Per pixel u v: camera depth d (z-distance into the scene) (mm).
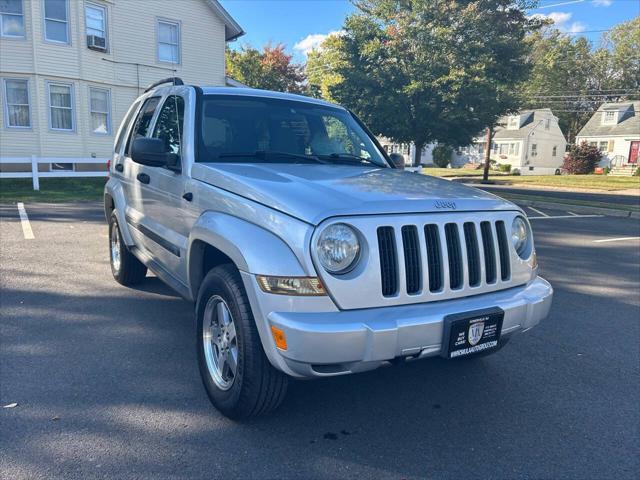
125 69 20328
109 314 5148
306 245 2707
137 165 5043
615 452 3059
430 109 23266
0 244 8234
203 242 3459
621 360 4430
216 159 3906
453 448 3061
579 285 6980
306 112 4664
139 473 2727
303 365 2697
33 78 18000
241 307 2965
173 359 4152
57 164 18953
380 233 2865
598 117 52938
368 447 3039
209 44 22516
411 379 3967
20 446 2928
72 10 18469
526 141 52344
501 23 23156
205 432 3131
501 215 3395
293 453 2953
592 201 18406
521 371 4168
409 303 2924
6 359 4062
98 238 8867
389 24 24688
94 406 3395
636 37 60219
